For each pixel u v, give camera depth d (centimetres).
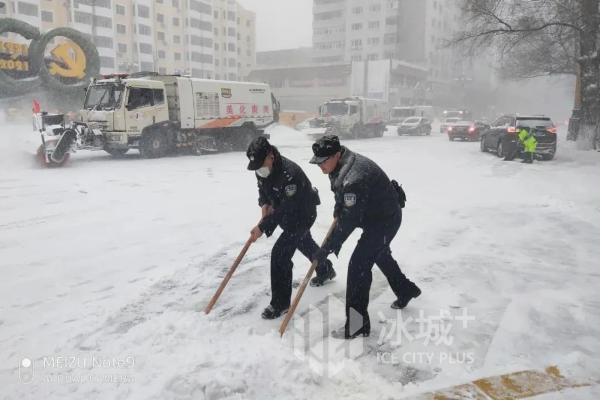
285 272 340
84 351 293
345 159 295
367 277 307
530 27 1798
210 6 7606
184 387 239
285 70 6781
